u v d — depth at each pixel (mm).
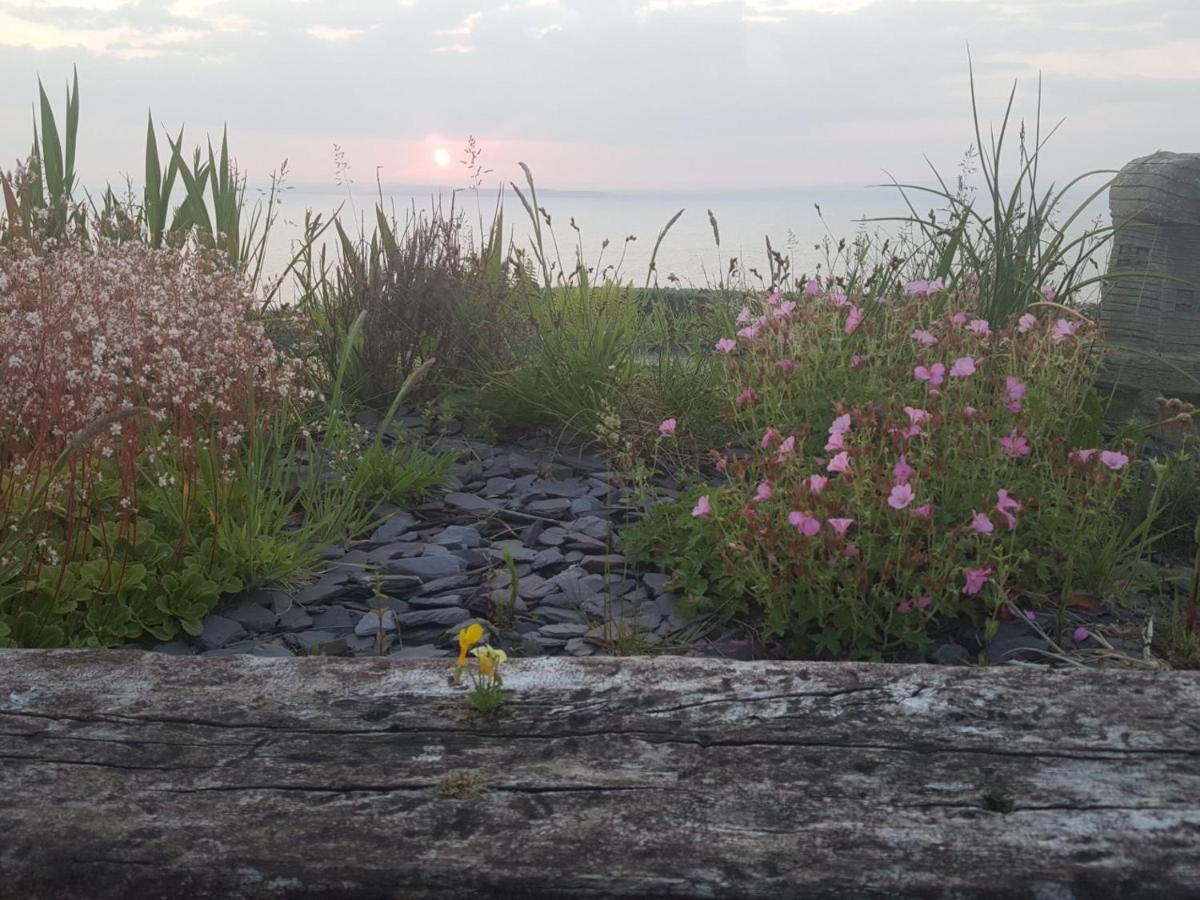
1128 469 1428
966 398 1610
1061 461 1496
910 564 1200
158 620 1246
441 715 741
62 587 1224
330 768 688
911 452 1450
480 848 619
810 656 1220
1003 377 1697
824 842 620
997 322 1913
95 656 815
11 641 1159
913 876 594
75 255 1612
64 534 1366
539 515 1649
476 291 2291
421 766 689
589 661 805
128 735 721
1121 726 717
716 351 1979
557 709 746
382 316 2213
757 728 722
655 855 612
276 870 606
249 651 1220
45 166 2391
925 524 1266
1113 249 2080
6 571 1180
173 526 1422
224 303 1726
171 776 682
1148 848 612
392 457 1726
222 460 1528
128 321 1475
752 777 675
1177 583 1393
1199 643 1221
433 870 603
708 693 762
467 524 1625
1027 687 763
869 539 1259
